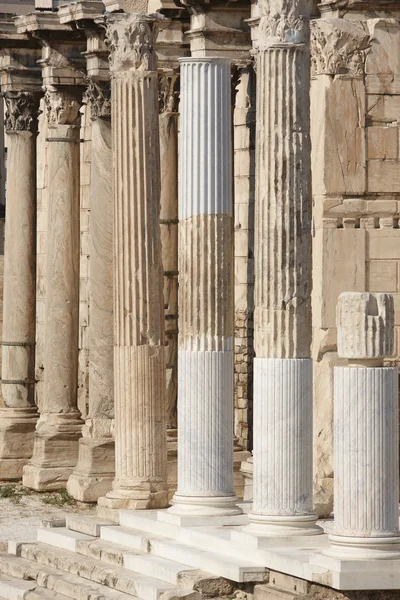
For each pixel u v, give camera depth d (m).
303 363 35.56
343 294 32.84
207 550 36.97
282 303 35.47
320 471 39.59
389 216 40.28
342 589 32.12
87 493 49.34
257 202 35.94
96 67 50.09
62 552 41.00
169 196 50.91
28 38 55.78
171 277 50.81
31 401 56.28
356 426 32.66
